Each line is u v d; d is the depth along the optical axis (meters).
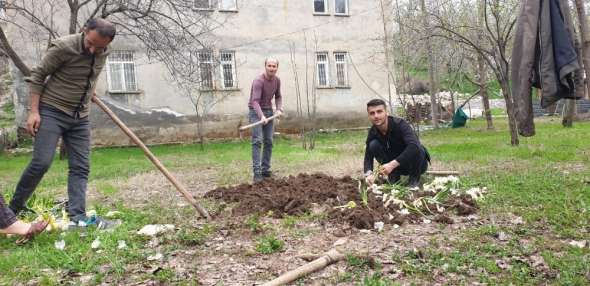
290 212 4.77
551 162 8.16
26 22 16.16
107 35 4.14
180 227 4.36
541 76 5.62
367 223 4.21
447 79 26.84
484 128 20.12
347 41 21.64
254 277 3.15
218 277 3.16
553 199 5.00
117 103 17.70
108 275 3.21
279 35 20.45
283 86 20.62
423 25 13.36
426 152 5.86
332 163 9.05
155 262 3.46
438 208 4.68
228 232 4.12
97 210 5.16
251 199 5.24
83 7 16.77
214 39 19.06
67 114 4.32
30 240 3.90
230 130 19.62
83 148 4.52
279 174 7.96
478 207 4.77
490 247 3.54
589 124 19.58
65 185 7.90
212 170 9.22
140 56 17.88
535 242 3.67
